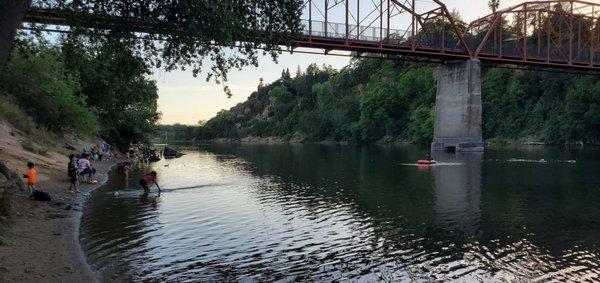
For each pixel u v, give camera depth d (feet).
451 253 46.21
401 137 436.76
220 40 47.85
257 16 53.47
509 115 375.04
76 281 36.55
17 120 118.73
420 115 405.39
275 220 62.85
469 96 246.27
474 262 43.16
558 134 320.50
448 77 260.21
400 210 70.44
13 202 60.75
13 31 37.29
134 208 70.69
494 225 59.00
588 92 303.48
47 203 67.31
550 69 299.38
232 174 131.85
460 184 102.58
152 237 52.37
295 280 38.14
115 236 52.37
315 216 65.82
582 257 44.65
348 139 524.11
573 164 155.22
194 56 53.83
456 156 211.20
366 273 40.01
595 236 52.90
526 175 120.57
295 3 54.34
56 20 65.31
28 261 39.78
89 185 94.63
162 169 148.66
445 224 59.93
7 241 44.65
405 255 45.60
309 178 119.24
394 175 125.39
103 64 57.36
